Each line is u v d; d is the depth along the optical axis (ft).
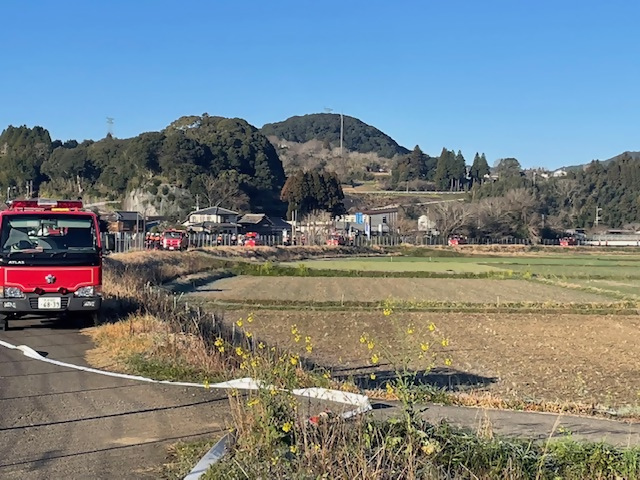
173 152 337.93
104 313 52.49
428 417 27.76
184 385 31.22
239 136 395.55
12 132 349.41
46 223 46.03
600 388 46.52
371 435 20.12
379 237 308.40
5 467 20.47
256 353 31.63
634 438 27.02
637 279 155.43
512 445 21.90
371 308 96.02
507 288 133.90
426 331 75.82
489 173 549.95
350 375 39.93
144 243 184.24
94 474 19.89
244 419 21.62
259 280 145.38
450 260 231.71
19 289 44.29
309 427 20.51
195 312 56.75
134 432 24.09
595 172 425.69
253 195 368.48
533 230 328.29
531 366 55.21
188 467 20.08
